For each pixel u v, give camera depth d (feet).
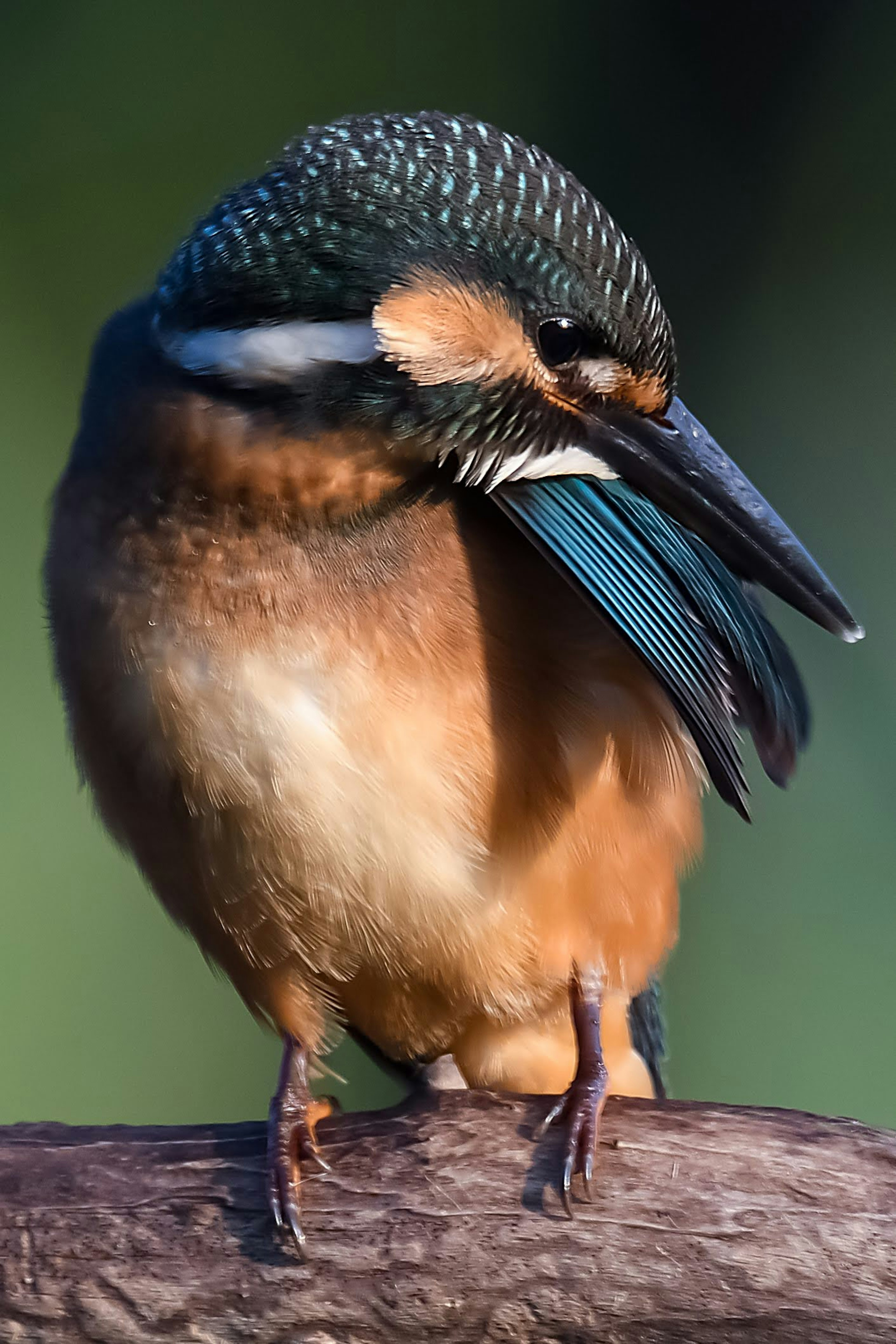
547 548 6.79
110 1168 6.78
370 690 6.79
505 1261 6.76
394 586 6.79
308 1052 6.84
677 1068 7.28
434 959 6.82
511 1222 6.76
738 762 6.81
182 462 6.78
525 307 6.79
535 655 6.81
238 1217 6.77
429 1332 6.76
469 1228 6.76
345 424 6.78
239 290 6.78
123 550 6.79
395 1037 6.88
